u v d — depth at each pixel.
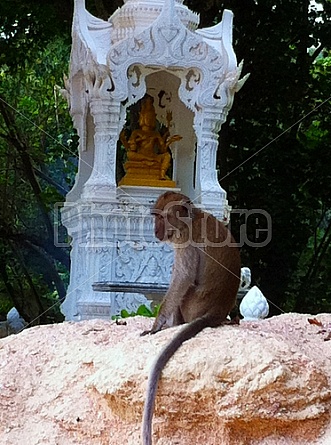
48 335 5.08
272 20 16.34
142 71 10.28
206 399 3.88
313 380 3.91
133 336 4.85
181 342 4.09
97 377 4.14
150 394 3.81
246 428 3.88
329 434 3.85
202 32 10.74
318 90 16.77
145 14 10.34
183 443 3.94
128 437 4.08
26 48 17.95
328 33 16.55
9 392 4.59
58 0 16.30
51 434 4.37
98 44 10.45
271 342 4.07
